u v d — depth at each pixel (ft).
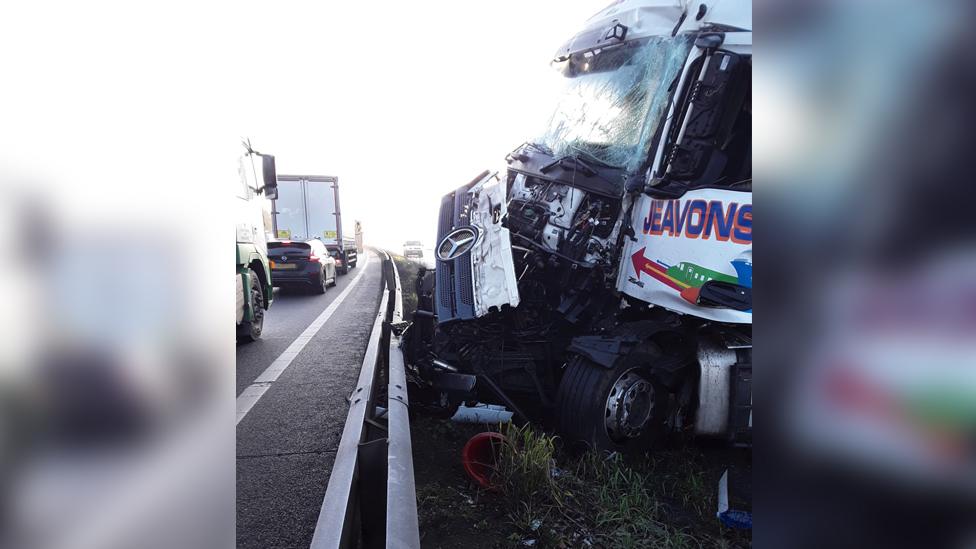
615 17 13.43
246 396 14.48
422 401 13.39
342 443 8.96
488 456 10.38
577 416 10.65
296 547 7.45
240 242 21.27
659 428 11.50
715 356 11.04
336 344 22.16
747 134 11.10
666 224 10.93
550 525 8.14
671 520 8.93
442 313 12.92
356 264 83.30
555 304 12.92
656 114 11.63
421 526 8.18
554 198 12.94
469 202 15.11
